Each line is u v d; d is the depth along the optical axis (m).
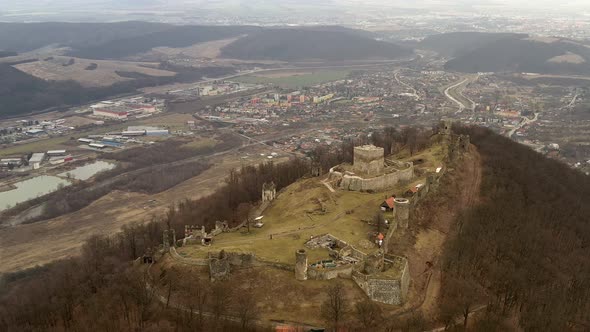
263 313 198.38
